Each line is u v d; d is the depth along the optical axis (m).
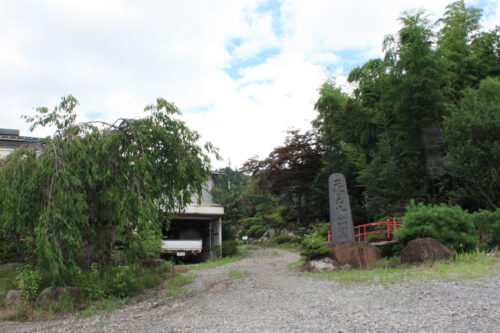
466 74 16.05
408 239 10.18
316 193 22.89
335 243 10.20
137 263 8.59
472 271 7.21
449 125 12.24
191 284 8.93
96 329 5.19
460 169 11.62
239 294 7.29
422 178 14.77
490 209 11.59
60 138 6.98
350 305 5.54
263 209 32.53
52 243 6.24
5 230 7.14
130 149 7.01
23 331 5.25
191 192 8.26
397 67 14.43
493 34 17.31
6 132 18.16
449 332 4.01
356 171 20.08
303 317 5.09
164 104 7.70
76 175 6.63
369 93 18.58
